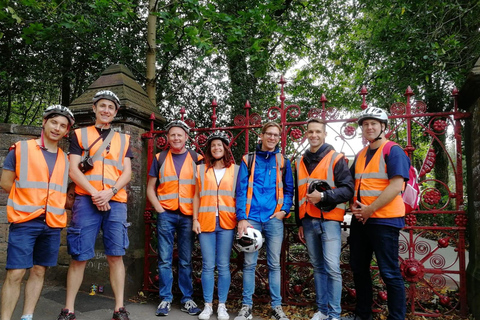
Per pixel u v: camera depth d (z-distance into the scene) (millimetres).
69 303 2955
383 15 7383
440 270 3330
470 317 3201
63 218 2844
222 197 3369
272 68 8375
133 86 4375
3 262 4297
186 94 7012
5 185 2688
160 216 3549
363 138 3592
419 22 6062
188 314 3445
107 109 3160
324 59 10148
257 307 3637
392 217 2809
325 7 9414
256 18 4848
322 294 3152
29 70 7160
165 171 3590
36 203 2670
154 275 4270
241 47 6000
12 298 2578
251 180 3326
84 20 5324
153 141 4270
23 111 9328
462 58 6129
